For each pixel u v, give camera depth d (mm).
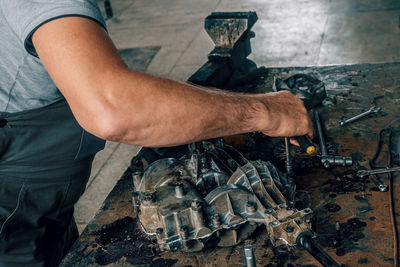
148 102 726
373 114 1406
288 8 4941
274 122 922
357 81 1614
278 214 950
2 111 1068
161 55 4375
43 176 1203
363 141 1297
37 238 1272
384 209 1042
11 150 1130
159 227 980
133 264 1015
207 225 948
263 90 1659
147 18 5340
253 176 1038
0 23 916
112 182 2875
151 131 751
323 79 1668
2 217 1182
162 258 1018
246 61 1770
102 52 700
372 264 910
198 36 4652
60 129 1160
